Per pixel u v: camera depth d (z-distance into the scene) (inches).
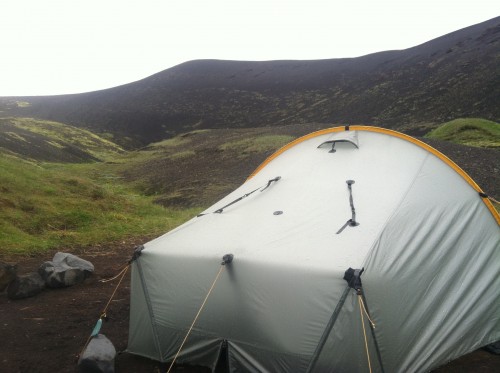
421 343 175.3
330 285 157.6
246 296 172.2
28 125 2645.2
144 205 618.8
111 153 2544.3
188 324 184.2
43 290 277.9
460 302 193.9
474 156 1011.3
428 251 186.7
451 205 208.7
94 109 4237.2
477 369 185.6
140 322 196.5
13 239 373.4
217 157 1433.3
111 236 435.2
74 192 583.5
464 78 2930.6
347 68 4252.0
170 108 4065.0
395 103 2974.9
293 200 210.5
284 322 163.2
